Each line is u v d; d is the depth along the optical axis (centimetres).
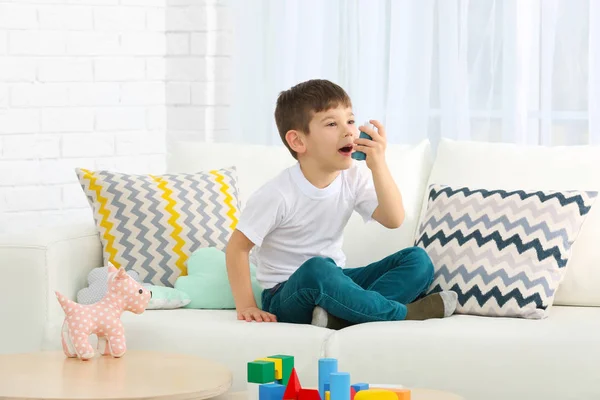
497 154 354
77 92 489
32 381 249
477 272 319
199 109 511
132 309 282
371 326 294
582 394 278
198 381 250
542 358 279
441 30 462
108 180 358
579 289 328
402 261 323
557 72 441
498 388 281
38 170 479
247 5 507
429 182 363
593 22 433
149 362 271
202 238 352
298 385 231
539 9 444
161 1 512
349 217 333
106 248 352
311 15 496
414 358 285
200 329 301
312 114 319
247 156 381
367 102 481
